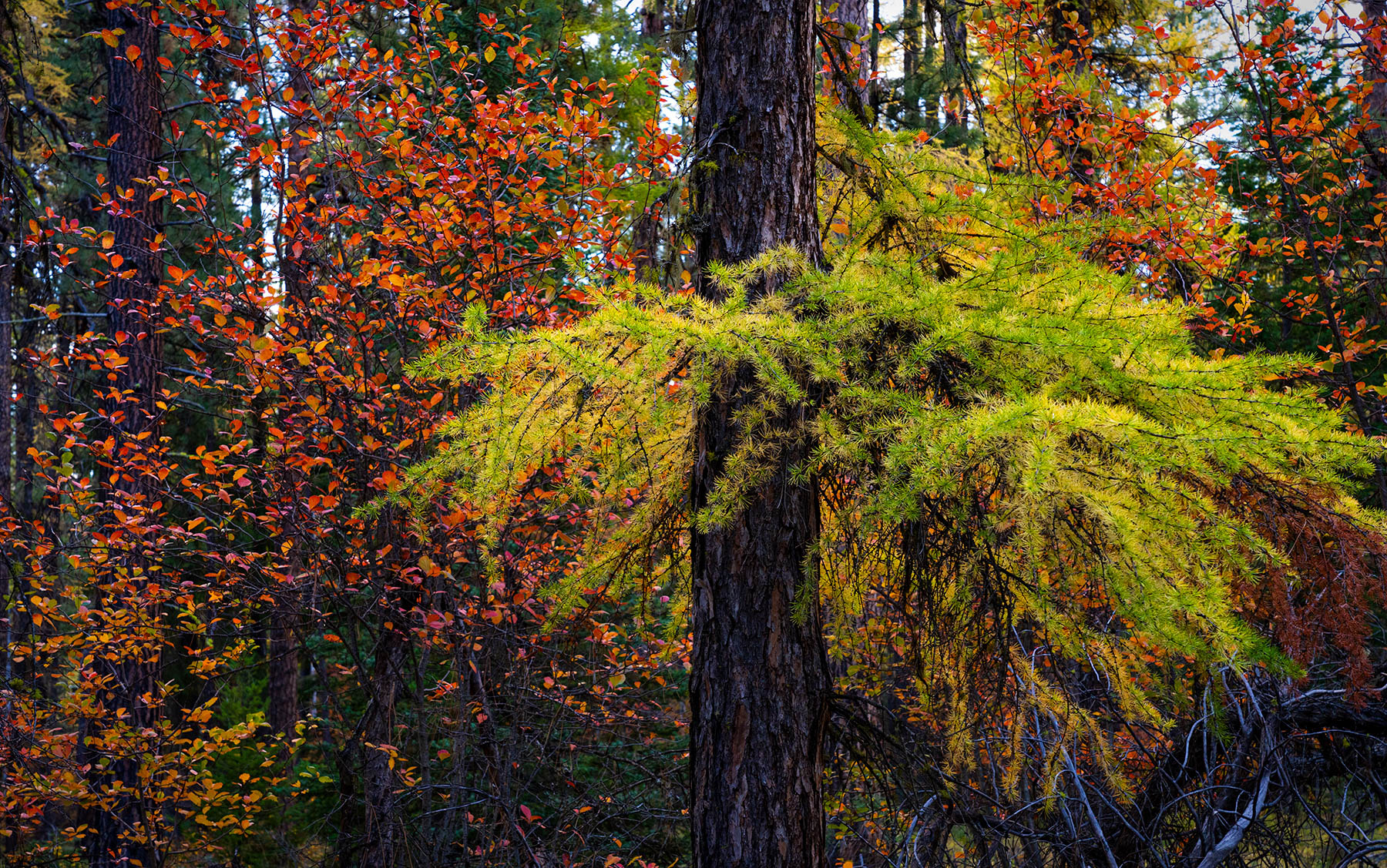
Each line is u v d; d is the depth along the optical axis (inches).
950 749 154.3
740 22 154.9
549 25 332.5
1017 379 115.4
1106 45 373.1
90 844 265.4
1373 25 243.8
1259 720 165.8
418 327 229.5
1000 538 117.3
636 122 343.6
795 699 139.3
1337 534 104.9
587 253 244.5
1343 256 312.0
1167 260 260.4
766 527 140.9
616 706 266.8
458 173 236.5
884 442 117.8
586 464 153.8
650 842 280.5
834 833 237.9
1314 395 115.7
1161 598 95.3
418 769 283.1
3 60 323.6
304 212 231.9
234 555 221.0
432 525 220.4
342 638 258.2
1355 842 156.6
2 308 364.2
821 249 158.4
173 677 407.2
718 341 113.7
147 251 234.2
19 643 240.5
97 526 235.0
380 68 232.2
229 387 229.3
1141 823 163.6
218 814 305.3
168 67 230.5
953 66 403.5
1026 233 144.4
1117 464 99.3
